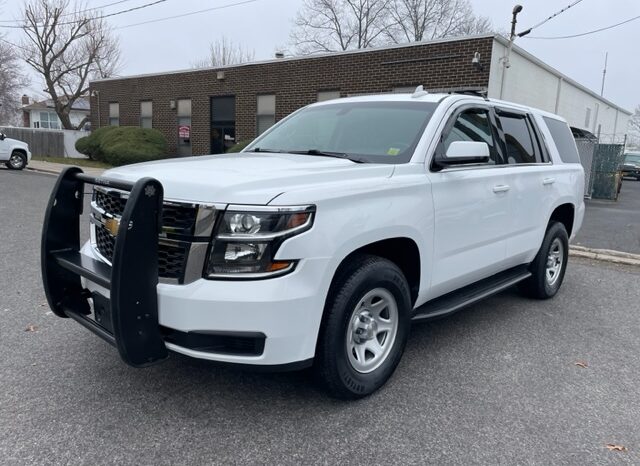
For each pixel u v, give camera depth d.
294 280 2.73
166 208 2.78
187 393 3.32
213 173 2.94
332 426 3.01
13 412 3.04
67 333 4.22
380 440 2.89
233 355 2.72
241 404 3.21
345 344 3.10
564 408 3.32
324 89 16.56
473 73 13.18
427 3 38.75
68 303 3.40
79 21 36.75
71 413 3.05
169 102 21.98
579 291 6.14
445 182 3.73
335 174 3.13
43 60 36.16
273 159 3.59
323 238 2.82
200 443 2.80
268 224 2.68
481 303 5.52
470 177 3.99
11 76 50.53
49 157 27.59
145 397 3.26
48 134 29.39
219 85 19.81
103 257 3.19
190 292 2.66
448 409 3.25
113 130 21.77
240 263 2.67
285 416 3.09
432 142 3.73
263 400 3.27
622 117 34.94
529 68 15.34
